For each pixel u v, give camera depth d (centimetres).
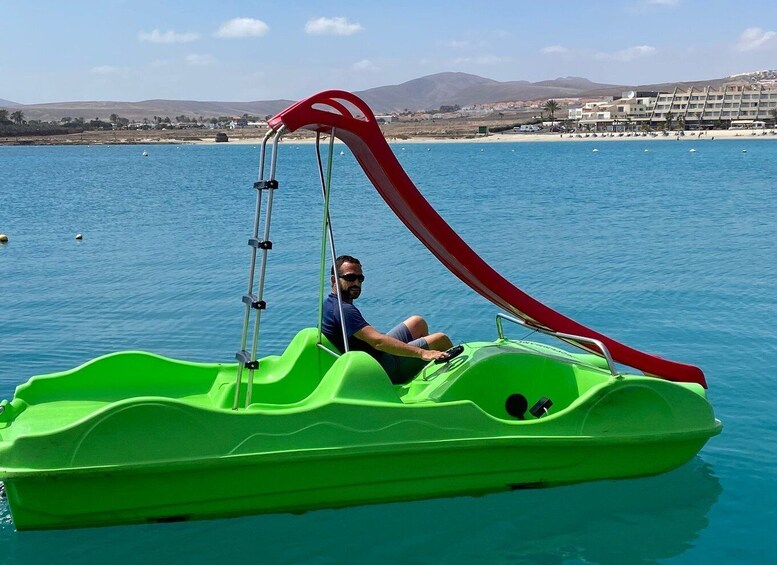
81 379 582
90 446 450
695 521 499
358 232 1764
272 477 479
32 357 841
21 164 7519
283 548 465
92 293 1155
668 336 898
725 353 832
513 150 11362
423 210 541
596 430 525
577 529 489
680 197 2695
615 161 6362
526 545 472
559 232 1761
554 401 574
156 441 457
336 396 485
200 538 473
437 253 582
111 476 455
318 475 485
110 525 479
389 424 489
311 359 581
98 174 5169
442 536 480
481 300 1080
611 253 1458
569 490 533
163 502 473
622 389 530
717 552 466
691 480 551
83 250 1586
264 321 979
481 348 588
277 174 4628
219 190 3334
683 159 6500
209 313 1023
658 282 1189
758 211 2189
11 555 453
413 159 7831
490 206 2433
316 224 1925
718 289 1138
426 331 635
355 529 484
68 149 16188
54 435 448
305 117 500
